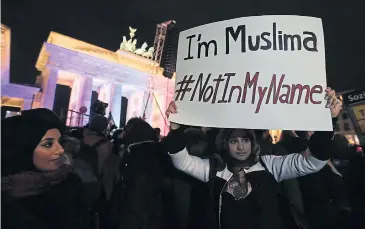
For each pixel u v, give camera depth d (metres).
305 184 2.31
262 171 1.67
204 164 1.78
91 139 2.60
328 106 1.60
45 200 1.32
